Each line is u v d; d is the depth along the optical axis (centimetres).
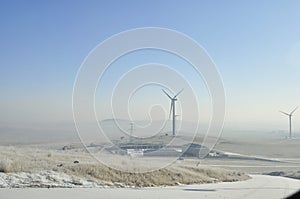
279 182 3272
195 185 2775
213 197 1984
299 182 3338
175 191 2223
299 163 6688
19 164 2450
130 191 2106
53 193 1809
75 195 1791
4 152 3316
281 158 7869
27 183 2075
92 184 2295
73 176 2400
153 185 2602
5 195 1675
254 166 5791
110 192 1995
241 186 2758
